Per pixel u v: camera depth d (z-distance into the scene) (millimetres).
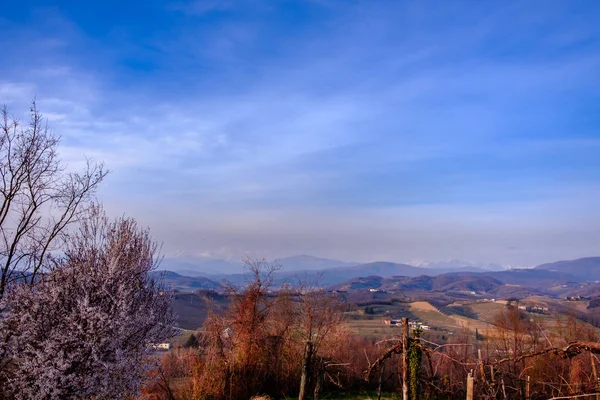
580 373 14508
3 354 10344
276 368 21094
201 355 19891
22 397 10023
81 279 11266
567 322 22859
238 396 19719
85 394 10430
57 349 10328
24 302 10500
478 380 12078
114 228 12805
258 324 21359
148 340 12391
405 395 10969
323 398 20797
